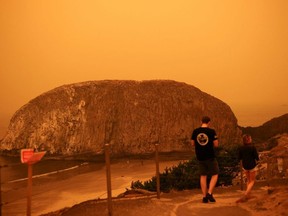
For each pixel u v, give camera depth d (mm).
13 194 14992
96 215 8508
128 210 8812
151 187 12734
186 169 13102
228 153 13328
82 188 15961
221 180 12938
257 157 9398
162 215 8367
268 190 9852
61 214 9445
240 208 8773
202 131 9250
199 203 9375
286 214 7855
